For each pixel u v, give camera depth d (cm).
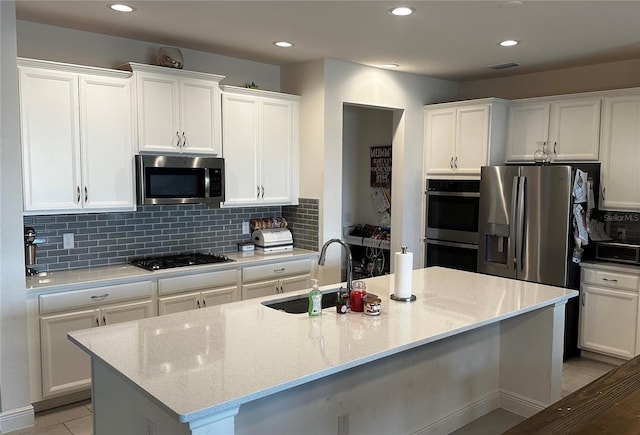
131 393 208
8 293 313
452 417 325
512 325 348
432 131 548
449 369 320
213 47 429
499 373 358
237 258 447
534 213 449
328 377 250
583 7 314
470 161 516
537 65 489
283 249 491
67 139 351
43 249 378
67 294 341
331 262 486
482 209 489
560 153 482
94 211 366
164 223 440
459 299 304
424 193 559
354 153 656
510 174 463
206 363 199
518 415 346
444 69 509
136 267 400
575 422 149
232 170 443
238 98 442
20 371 320
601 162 456
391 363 282
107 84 367
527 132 505
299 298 311
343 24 356
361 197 657
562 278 435
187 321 254
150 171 387
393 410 287
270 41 406
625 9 317
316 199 480
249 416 218
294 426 237
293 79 495
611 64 475
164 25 365
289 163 485
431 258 554
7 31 300
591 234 457
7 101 304
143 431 202
